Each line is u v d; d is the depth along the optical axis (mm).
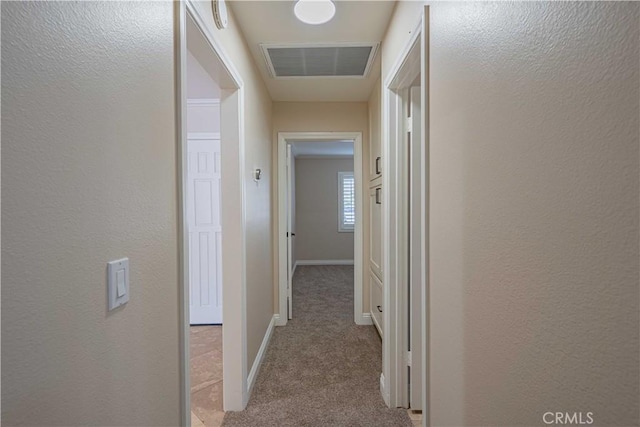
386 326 1963
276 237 3314
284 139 3314
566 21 529
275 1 1674
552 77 562
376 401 1996
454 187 979
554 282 563
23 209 490
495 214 753
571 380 529
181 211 1032
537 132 603
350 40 2064
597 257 475
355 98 3209
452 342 1001
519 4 653
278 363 2482
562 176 542
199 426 1774
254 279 2254
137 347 801
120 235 732
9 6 467
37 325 515
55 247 551
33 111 508
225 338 1896
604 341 467
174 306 1001
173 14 1014
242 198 1875
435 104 1135
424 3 1220
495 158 752
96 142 655
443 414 1073
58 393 556
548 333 580
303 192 7086
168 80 974
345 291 4719
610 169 452
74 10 596
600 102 466
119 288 723
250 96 2158
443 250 1068
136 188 799
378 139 2748
